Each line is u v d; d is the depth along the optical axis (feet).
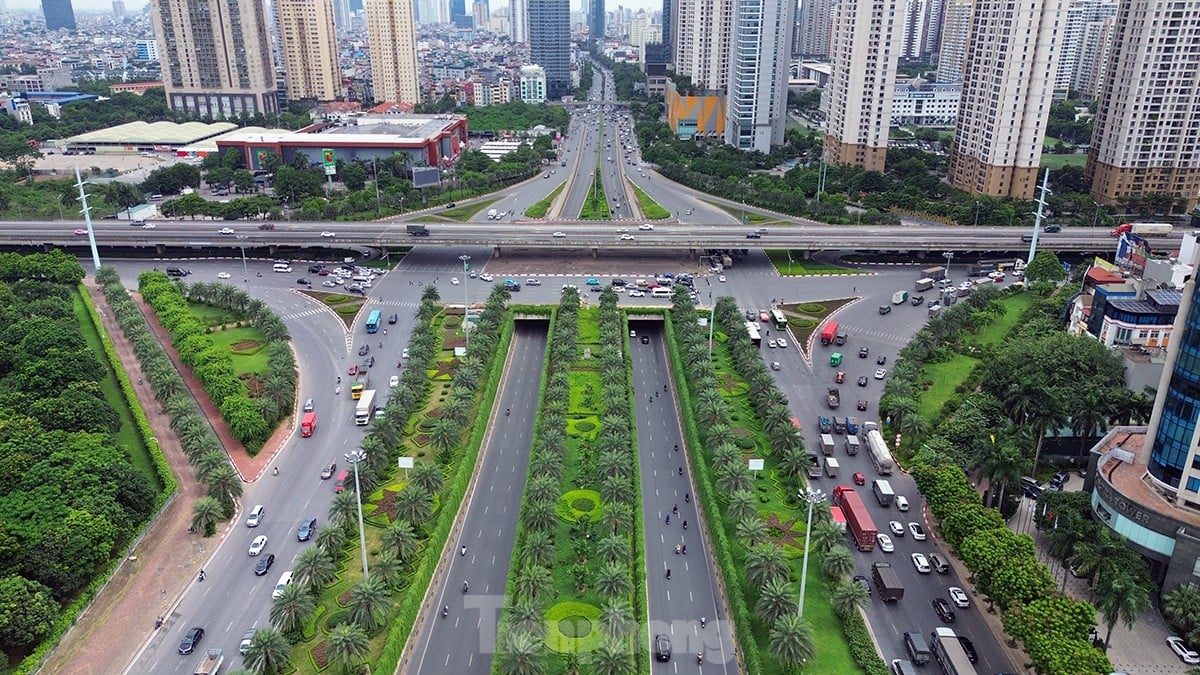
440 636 534.78
